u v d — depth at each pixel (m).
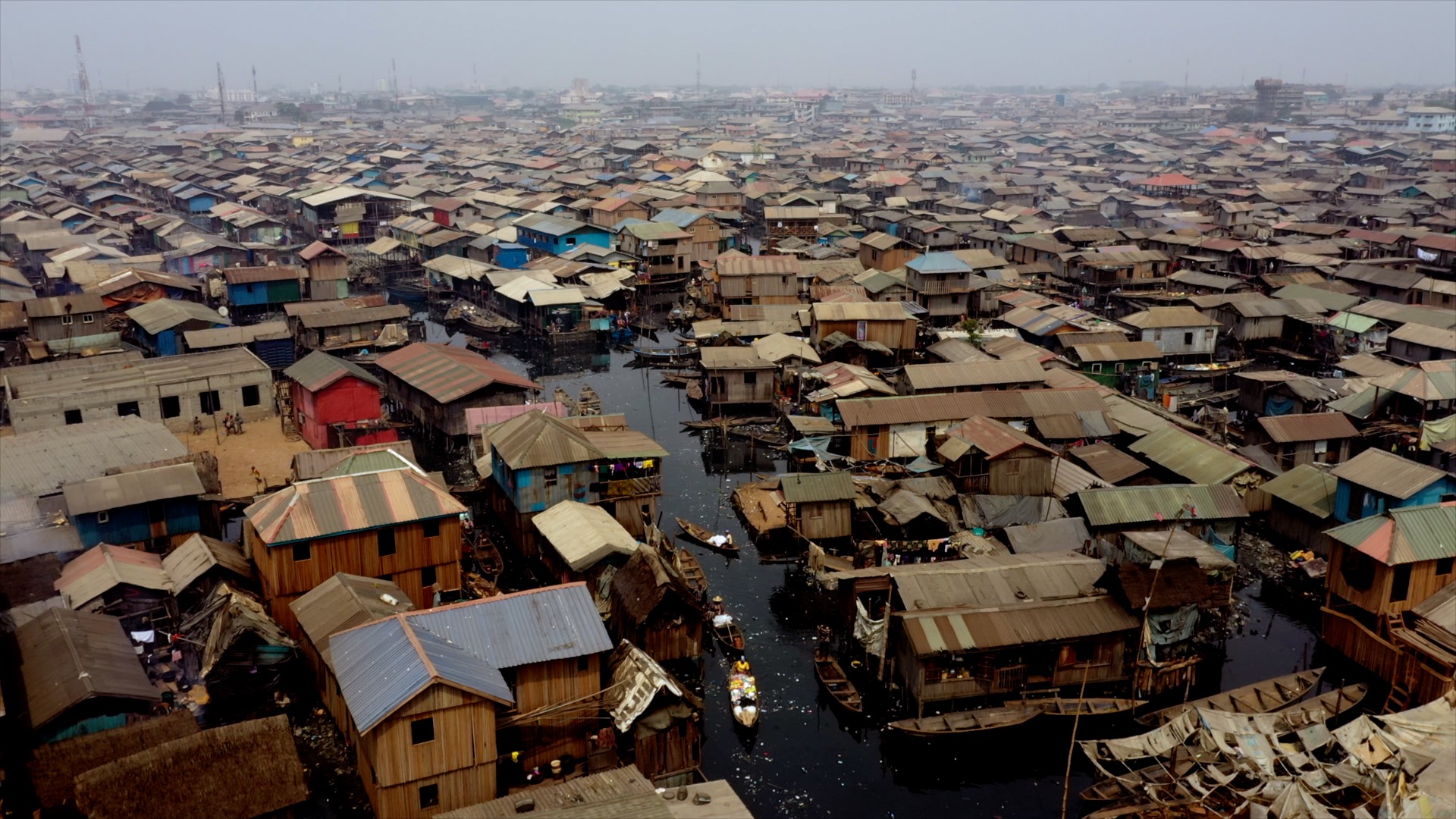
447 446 82.56
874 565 60.97
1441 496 58.19
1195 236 153.50
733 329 106.88
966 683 47.84
